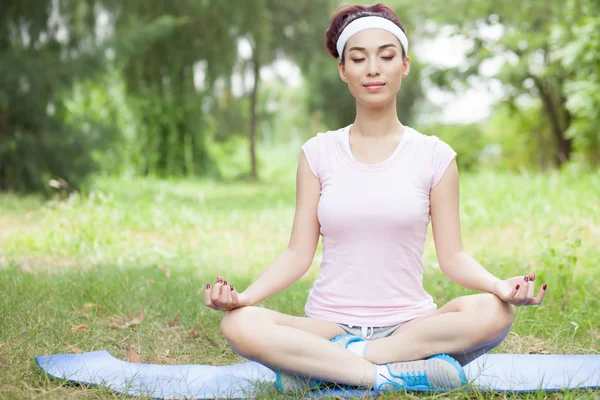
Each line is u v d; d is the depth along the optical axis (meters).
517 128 22.27
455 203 2.51
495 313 2.26
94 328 3.23
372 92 2.49
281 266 2.53
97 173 11.36
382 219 2.43
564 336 3.15
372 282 2.47
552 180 8.86
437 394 2.30
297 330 2.33
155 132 17.19
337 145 2.57
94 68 11.16
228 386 2.46
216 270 4.93
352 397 2.29
